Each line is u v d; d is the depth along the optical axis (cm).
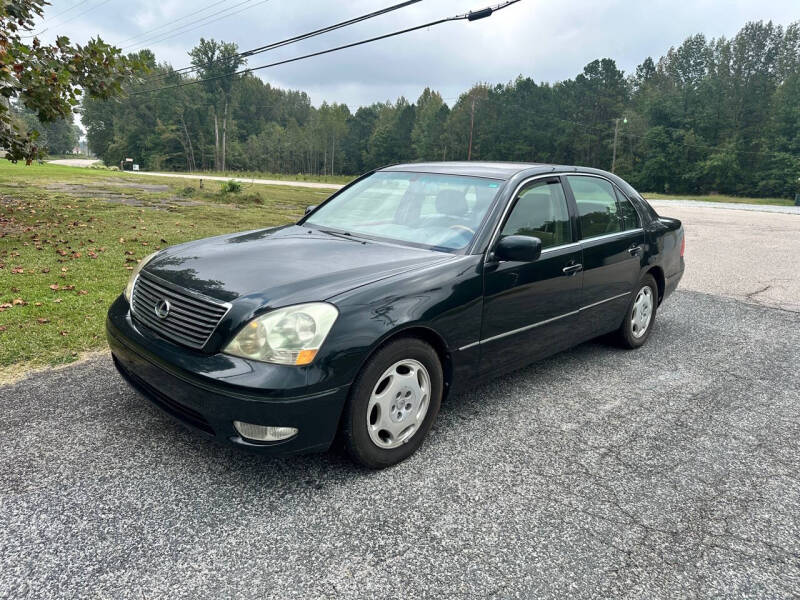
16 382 369
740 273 927
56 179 2409
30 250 798
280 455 251
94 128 12456
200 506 249
